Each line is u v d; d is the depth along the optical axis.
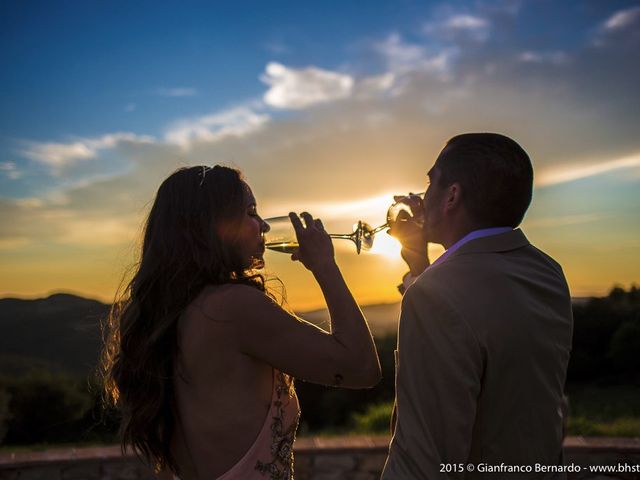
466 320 1.24
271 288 1.72
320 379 1.46
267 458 1.49
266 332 1.44
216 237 1.53
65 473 4.55
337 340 1.46
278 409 1.54
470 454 1.31
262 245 1.63
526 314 1.30
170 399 1.53
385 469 1.29
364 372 1.48
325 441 4.80
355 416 8.16
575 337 23.94
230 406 1.46
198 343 1.46
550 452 1.34
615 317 23.86
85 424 5.91
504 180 1.39
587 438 4.70
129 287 1.63
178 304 1.50
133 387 1.54
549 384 1.34
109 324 1.71
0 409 13.72
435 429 1.22
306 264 1.56
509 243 1.40
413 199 1.82
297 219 1.57
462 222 1.43
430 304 1.27
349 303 1.51
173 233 1.54
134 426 1.54
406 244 1.82
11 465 4.49
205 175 1.58
